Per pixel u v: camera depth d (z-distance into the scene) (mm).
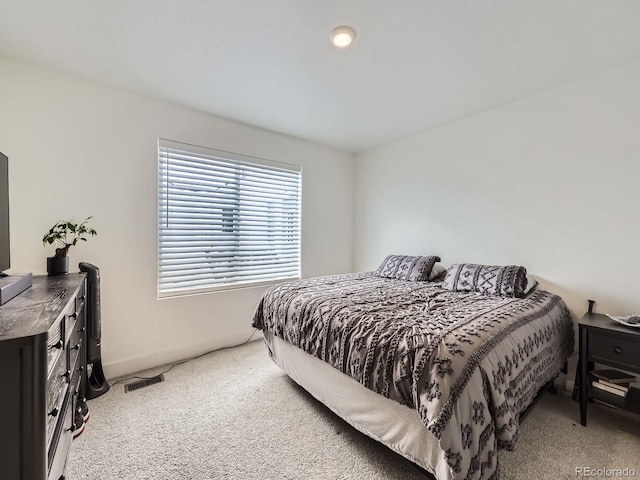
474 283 2156
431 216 3016
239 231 2877
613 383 1637
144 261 2314
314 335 1629
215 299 2719
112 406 1811
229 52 1760
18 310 967
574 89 2064
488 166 2551
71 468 1319
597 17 1449
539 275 2252
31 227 1862
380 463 1367
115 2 1367
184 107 2494
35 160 1871
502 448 1098
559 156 2141
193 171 2566
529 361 1402
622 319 1666
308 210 3432
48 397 837
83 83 2031
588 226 2014
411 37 1614
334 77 2039
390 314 1486
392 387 1185
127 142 2217
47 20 1479
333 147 3631
